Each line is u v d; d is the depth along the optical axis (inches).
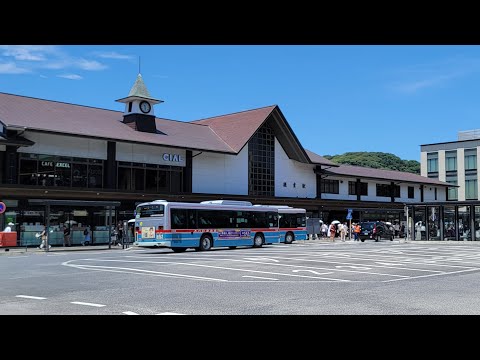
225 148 1983.3
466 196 3262.8
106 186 1644.9
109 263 851.4
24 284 575.2
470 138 3442.4
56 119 1588.3
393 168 5457.7
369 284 576.4
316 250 1212.5
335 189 2527.1
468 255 1093.8
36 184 1486.2
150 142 1697.8
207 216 1222.3
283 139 2256.4
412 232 1985.7
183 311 401.4
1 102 1550.2
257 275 663.1
